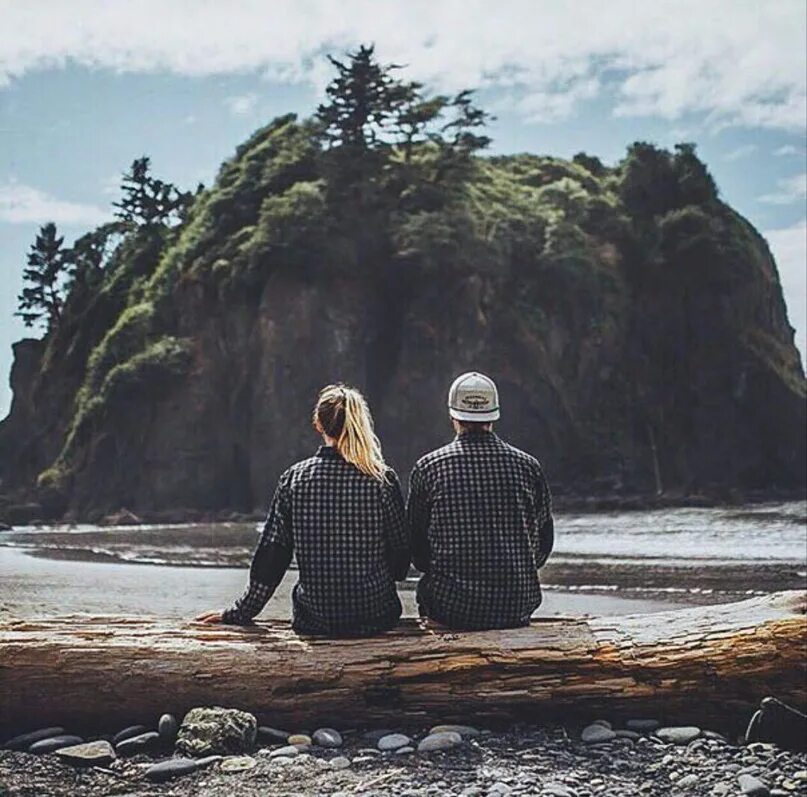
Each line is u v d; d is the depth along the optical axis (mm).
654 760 5469
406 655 6098
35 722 6023
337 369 82875
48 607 12758
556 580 19984
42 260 111125
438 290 85625
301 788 4992
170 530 54938
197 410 82500
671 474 97625
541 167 124688
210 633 6262
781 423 99812
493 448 6504
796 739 5750
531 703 6078
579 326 95250
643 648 6117
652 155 114125
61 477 84438
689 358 101375
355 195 91812
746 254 105938
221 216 95125
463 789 4945
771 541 35875
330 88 96500
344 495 6309
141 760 5547
